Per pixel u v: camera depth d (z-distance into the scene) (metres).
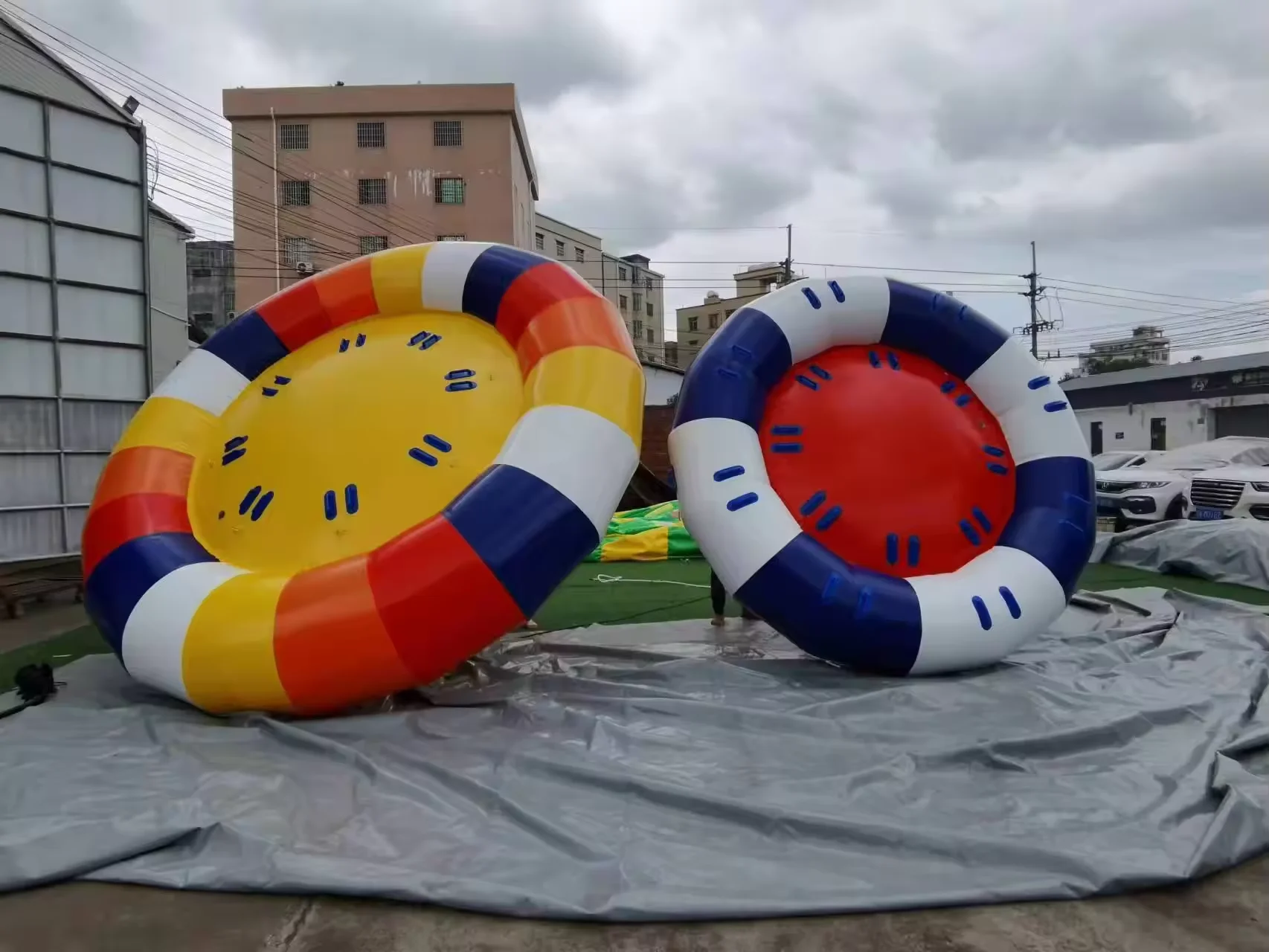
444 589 3.64
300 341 4.85
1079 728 3.53
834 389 4.77
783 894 2.45
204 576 3.95
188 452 4.57
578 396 4.09
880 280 4.86
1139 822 2.85
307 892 2.51
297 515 4.14
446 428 4.23
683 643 5.48
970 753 3.34
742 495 4.36
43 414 8.28
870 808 2.98
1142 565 8.47
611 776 3.09
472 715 3.83
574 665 4.79
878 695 4.00
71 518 8.48
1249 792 2.91
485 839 2.77
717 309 63.00
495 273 4.57
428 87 35.06
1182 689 4.31
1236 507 10.60
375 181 35.31
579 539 3.92
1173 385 30.14
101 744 3.54
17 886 2.54
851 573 4.27
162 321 14.66
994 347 4.81
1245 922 2.37
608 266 58.34
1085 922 2.37
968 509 4.64
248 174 35.00
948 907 2.44
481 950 2.29
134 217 8.88
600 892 2.47
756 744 3.53
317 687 3.64
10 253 8.02
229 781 3.14
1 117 7.91
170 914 2.45
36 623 6.69
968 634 4.23
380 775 3.16
